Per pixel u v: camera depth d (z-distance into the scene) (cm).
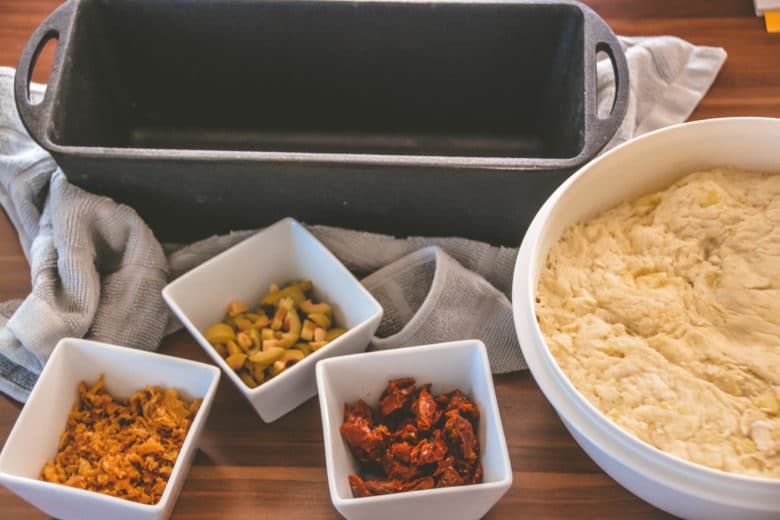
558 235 82
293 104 106
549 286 80
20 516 81
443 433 79
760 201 81
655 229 82
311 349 86
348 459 80
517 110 105
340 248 93
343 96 105
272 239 88
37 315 85
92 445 80
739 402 71
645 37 107
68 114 89
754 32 109
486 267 92
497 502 82
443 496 71
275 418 86
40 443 79
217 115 107
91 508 75
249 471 84
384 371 82
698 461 69
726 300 76
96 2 93
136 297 90
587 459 84
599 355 75
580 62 90
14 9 110
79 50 92
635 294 78
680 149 82
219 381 89
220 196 88
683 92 104
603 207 84
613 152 79
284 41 98
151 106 106
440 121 107
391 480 79
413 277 92
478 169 81
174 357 82
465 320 90
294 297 90
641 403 72
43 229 91
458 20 95
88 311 87
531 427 86
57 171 92
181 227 94
